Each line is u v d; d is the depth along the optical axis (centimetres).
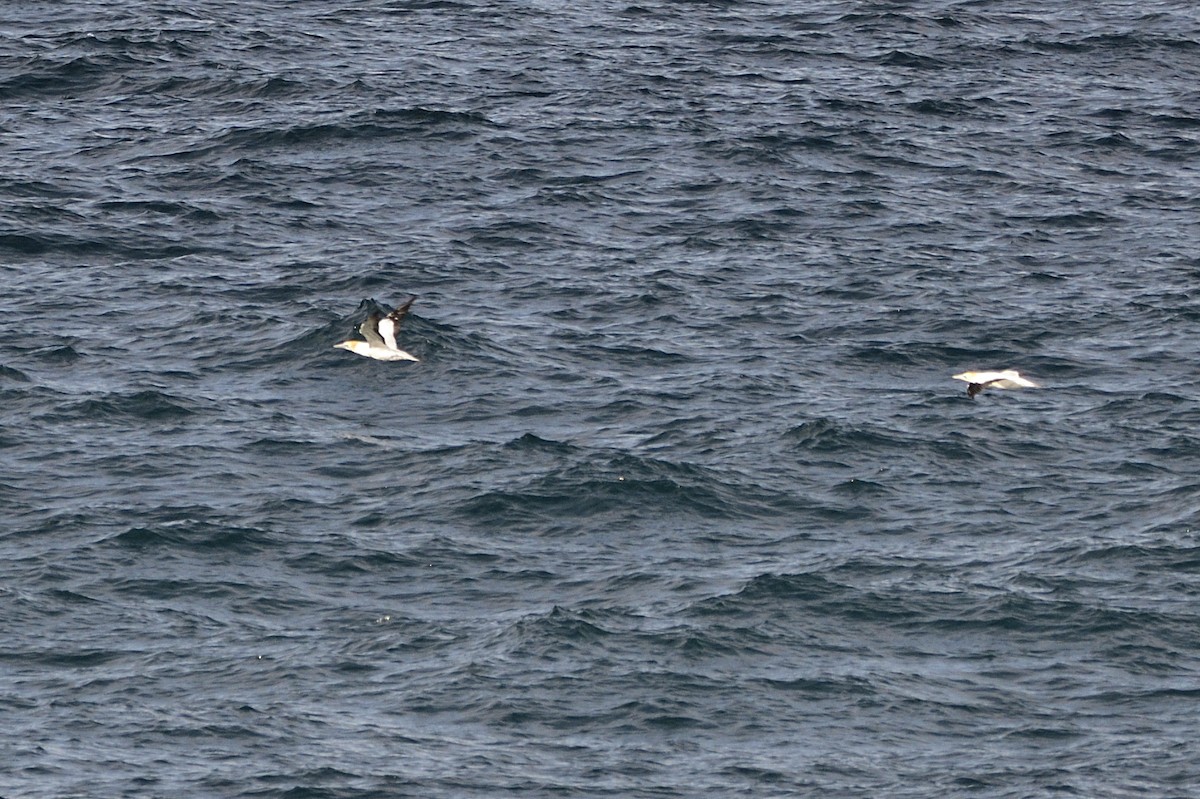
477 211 15812
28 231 14862
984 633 9738
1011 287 14512
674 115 18300
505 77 19325
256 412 12106
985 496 11219
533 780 8462
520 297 14100
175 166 16500
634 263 14825
